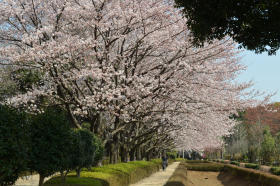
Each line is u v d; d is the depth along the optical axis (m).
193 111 12.68
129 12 10.63
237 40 7.55
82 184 8.09
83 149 9.66
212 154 62.09
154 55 13.06
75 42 10.11
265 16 6.59
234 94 13.25
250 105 13.09
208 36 7.71
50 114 8.17
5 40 11.92
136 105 13.04
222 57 13.52
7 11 10.23
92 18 10.93
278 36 6.94
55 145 7.82
